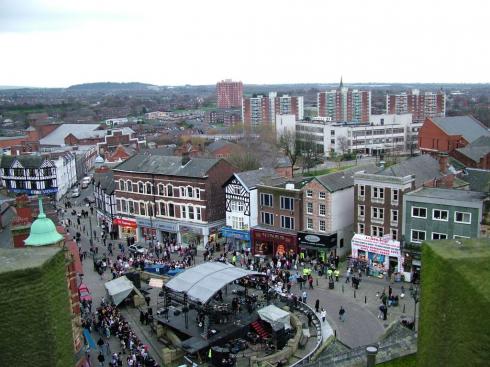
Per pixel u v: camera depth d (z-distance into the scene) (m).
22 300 19.92
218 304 50.22
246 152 126.81
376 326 47.81
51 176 120.38
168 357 44.09
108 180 91.44
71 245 52.44
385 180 62.19
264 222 73.88
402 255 60.19
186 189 78.31
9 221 52.84
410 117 197.88
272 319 46.00
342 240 68.50
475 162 90.56
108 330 48.47
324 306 53.06
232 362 42.12
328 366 29.39
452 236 57.00
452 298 15.38
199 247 77.81
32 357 20.30
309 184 68.44
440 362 15.97
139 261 68.12
